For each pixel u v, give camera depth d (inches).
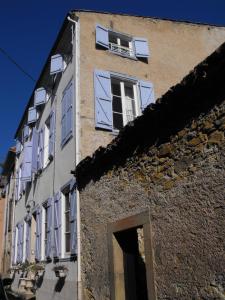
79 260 263.4
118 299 205.2
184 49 442.9
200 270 140.3
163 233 167.0
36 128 484.7
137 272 220.8
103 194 238.4
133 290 215.5
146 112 177.5
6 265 650.8
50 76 437.4
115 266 211.6
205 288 136.6
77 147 305.7
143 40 409.7
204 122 149.5
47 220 365.1
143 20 431.2
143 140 195.2
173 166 167.0
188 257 148.0
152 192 181.6
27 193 502.0
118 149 217.2
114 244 215.8
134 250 223.9
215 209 136.8
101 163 243.9
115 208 219.1
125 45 417.1
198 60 446.6
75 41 358.6
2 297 236.4
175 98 161.3
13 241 588.7
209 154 144.3
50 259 339.9
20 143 607.8
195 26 468.8
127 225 199.9
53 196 355.9
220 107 141.6
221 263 130.3
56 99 398.9
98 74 345.7
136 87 380.2
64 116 351.3
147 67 398.6
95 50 364.8
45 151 426.9
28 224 481.1
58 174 350.6
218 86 142.5
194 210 148.4
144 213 184.5
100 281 228.5
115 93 371.2
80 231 271.1
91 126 319.3
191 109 158.1
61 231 317.4
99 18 390.6
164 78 404.8
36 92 449.1
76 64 343.0
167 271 160.2
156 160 181.8
